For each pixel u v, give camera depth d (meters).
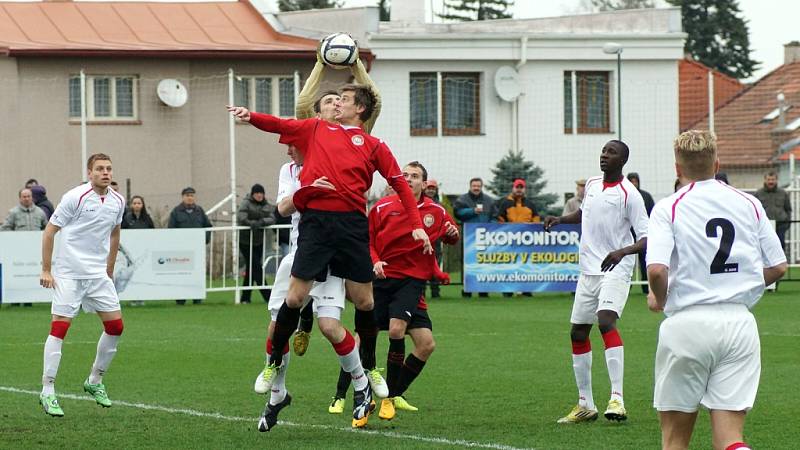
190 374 25.19
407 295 19.61
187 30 70.31
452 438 17.98
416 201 19.67
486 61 68.06
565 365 26.45
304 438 18.02
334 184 17.52
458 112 68.00
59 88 62.16
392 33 66.88
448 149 67.50
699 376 12.86
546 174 68.75
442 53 66.75
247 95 66.00
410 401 21.64
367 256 17.97
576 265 44.88
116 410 20.70
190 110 65.00
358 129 17.81
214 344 30.45
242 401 21.69
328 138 17.66
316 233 17.52
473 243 44.31
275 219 43.22
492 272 44.44
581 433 18.41
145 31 69.38
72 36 67.12
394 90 66.50
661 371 13.10
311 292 18.14
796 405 20.91
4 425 19.25
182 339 31.53
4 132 60.88
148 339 31.52
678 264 12.96
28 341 31.27
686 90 85.75
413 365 19.73
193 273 41.59
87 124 62.94
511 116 68.44
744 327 12.77
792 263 50.78
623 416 19.39
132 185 63.97
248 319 36.94
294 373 25.36
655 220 13.10
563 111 68.75
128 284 40.81
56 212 20.25
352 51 19.50
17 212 40.81
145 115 64.12
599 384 23.88
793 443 17.50
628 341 30.84
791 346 29.59
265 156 66.25
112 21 69.62
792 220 48.69
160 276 41.22
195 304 42.34
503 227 44.44
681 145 13.16
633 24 72.31
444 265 53.16
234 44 68.06
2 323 35.62
